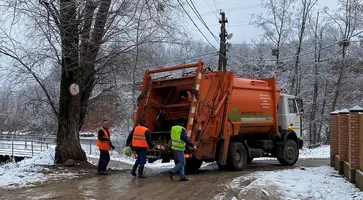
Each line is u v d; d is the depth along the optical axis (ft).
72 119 44.16
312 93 120.06
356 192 28.58
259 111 47.42
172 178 36.06
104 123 40.16
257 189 30.17
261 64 119.44
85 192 29.50
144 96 41.45
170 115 41.78
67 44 41.86
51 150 59.72
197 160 43.78
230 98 42.68
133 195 28.43
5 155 86.28
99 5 42.68
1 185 32.40
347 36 114.42
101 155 39.60
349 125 33.40
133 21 44.27
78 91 43.32
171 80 41.19
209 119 40.45
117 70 49.39
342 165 38.01
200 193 29.27
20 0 39.22
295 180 34.42
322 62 117.39
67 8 40.09
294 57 115.85
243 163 44.45
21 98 62.75
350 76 114.52
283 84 115.75
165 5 46.42
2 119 87.40
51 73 52.47
